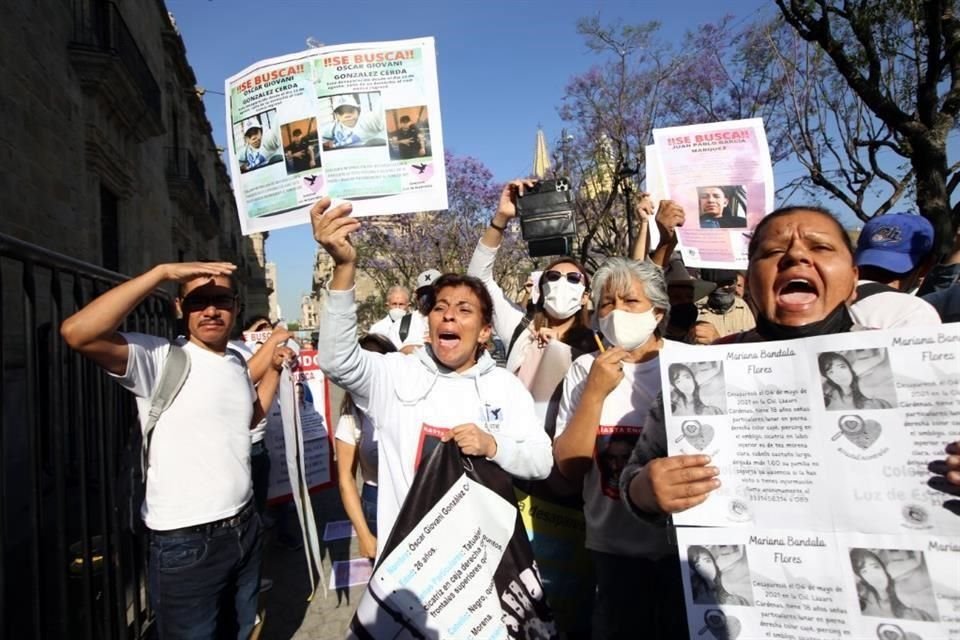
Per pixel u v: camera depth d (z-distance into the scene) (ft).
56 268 8.47
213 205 84.84
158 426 8.05
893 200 32.89
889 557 4.45
